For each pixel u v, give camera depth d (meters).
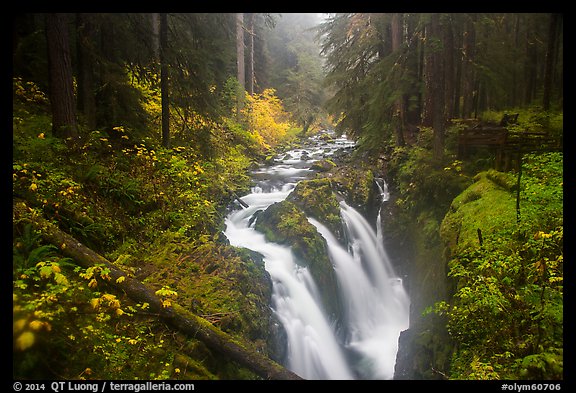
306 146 25.50
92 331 4.42
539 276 5.07
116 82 10.85
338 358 9.03
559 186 6.74
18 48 10.28
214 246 7.86
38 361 3.79
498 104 17.81
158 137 12.12
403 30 16.70
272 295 8.07
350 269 11.23
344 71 17.28
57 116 8.08
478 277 5.35
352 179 14.27
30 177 6.41
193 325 5.23
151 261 6.85
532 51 18.73
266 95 27.52
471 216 7.79
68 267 5.19
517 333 4.72
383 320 11.20
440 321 7.13
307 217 11.48
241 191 13.40
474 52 14.46
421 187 11.77
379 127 15.20
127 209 7.82
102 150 8.77
